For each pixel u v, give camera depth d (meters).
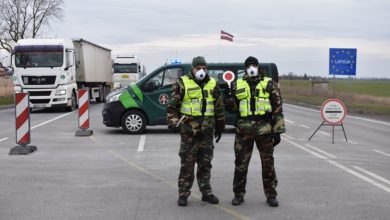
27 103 11.86
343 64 34.12
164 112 15.77
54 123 19.83
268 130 6.88
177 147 12.89
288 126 19.20
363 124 20.91
